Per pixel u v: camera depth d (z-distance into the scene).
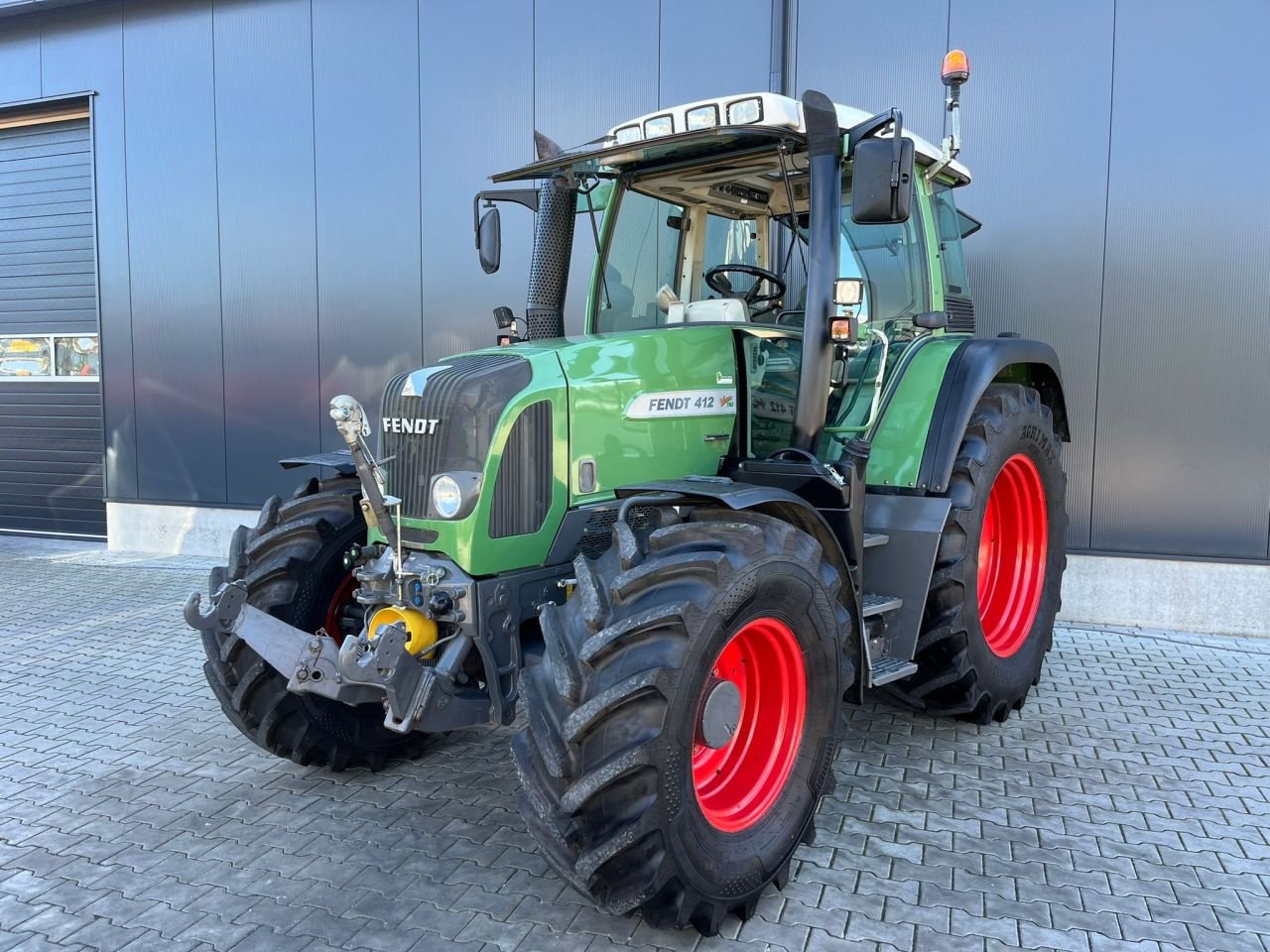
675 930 2.55
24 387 8.70
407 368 6.97
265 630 2.84
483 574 2.82
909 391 3.75
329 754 3.49
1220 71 5.07
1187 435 5.28
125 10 7.49
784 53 5.86
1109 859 2.91
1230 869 2.85
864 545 3.34
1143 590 5.45
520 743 2.44
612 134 3.30
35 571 7.29
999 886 2.75
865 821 3.16
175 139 7.46
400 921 2.60
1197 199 5.16
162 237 7.60
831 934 2.52
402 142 6.82
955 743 3.84
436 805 3.36
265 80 7.15
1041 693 4.43
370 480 2.79
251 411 7.48
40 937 2.54
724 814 2.64
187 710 4.35
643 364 3.17
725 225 3.96
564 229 3.78
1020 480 4.25
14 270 8.64
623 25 6.21
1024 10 5.38
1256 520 5.21
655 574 2.41
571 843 2.30
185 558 7.74
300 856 2.99
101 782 3.56
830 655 2.80
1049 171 5.41
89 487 8.56
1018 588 4.30
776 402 3.61
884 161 2.77
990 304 5.59
